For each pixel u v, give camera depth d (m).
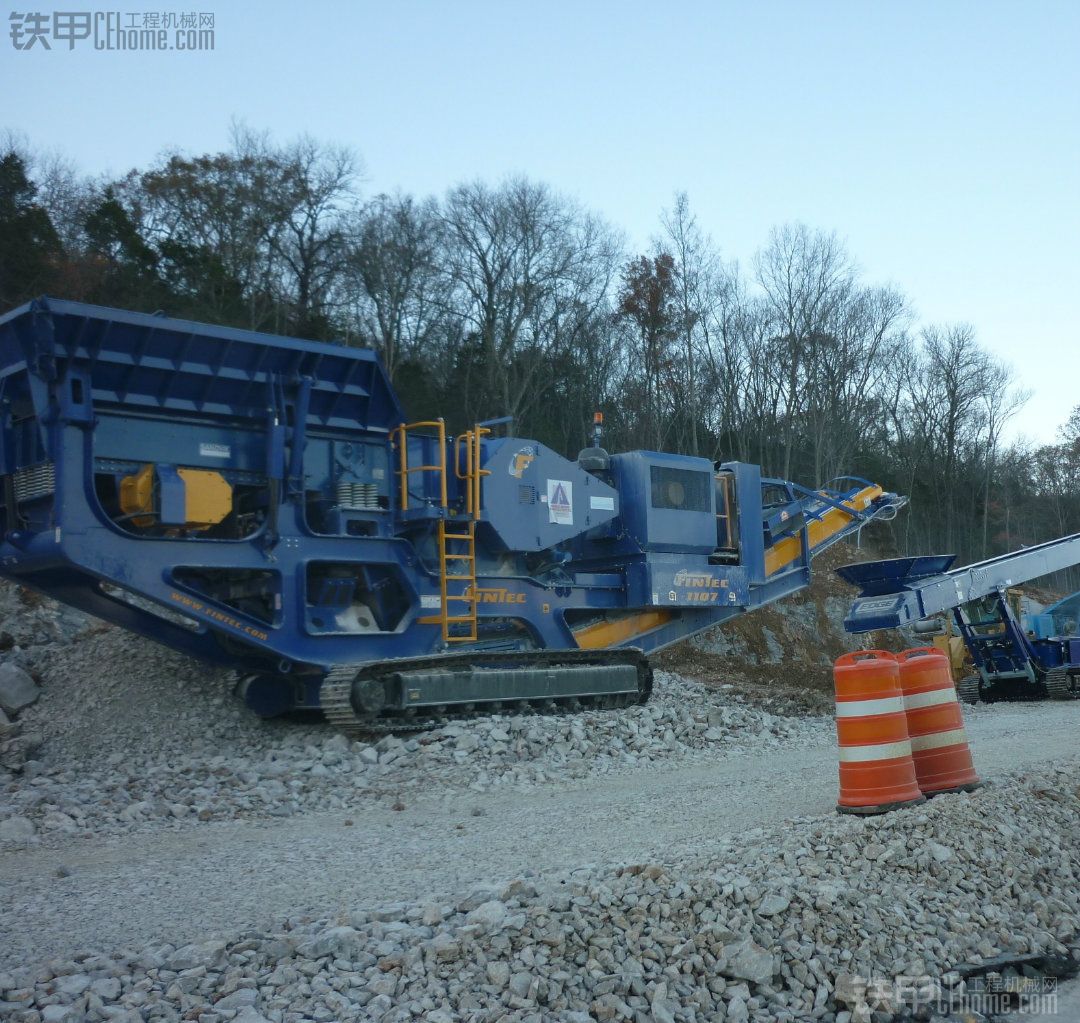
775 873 7.12
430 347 44.84
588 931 6.20
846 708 9.02
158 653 15.88
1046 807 9.20
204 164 39.81
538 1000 5.66
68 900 7.26
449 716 14.45
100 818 10.10
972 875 7.63
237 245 40.00
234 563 13.48
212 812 10.44
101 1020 5.20
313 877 7.76
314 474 14.73
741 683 25.39
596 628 17.84
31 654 15.95
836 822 8.41
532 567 17.09
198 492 13.29
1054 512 68.50
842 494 21.91
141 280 32.94
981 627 22.69
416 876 7.66
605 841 8.66
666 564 17.95
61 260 30.50
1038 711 20.09
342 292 43.09
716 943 6.24
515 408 41.38
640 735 14.44
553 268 44.16
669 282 45.88
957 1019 6.11
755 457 48.78
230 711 14.59
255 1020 5.23
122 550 12.66
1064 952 7.06
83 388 12.58
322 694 13.66
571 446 44.44
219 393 13.93
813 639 30.86
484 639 16.31
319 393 14.67
